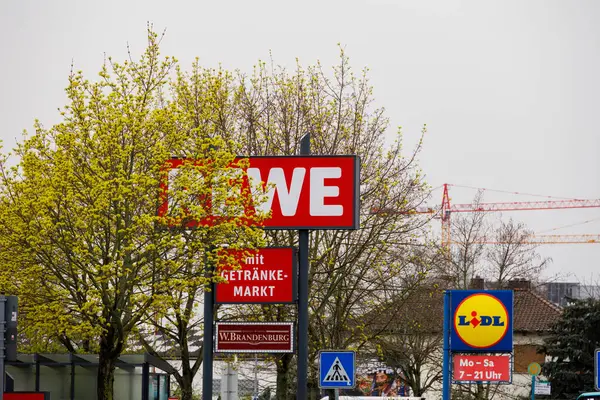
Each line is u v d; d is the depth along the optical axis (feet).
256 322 120.57
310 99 196.95
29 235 145.69
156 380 208.85
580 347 349.20
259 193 125.90
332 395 184.85
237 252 127.85
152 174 150.20
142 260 148.97
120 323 143.64
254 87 199.21
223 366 199.00
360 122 195.31
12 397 146.20
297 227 123.85
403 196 194.29
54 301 150.00
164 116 155.63
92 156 153.07
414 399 212.02
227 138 190.49
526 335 408.67
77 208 144.56
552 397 350.02
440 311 272.92
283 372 187.11
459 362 176.86
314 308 196.95
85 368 184.55
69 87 155.94
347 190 123.44
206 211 140.77
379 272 199.00
